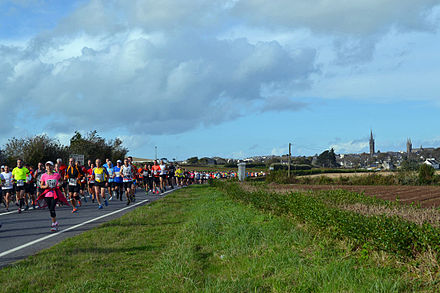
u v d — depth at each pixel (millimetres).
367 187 33500
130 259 7973
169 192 29234
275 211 12047
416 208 9305
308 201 9883
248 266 6930
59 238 10352
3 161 31875
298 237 8375
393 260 6012
